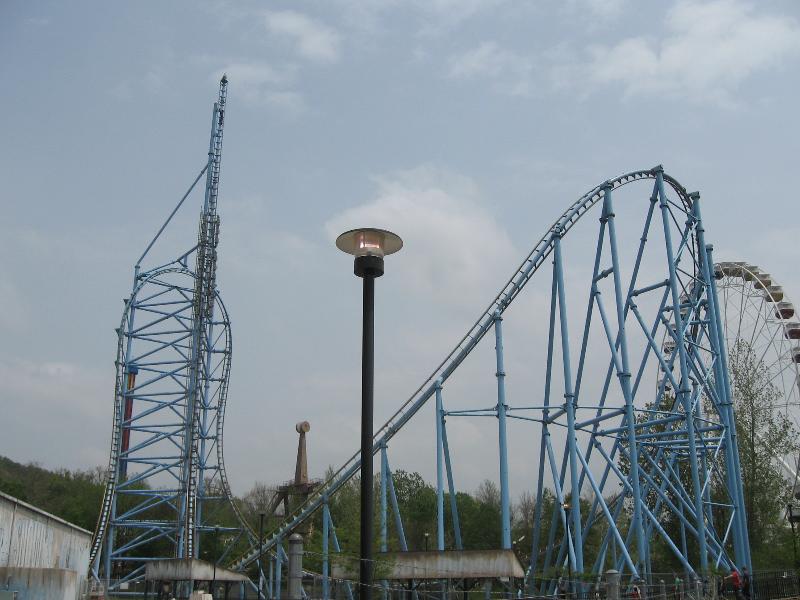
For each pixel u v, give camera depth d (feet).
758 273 217.77
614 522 131.13
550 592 126.52
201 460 219.20
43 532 103.65
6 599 65.05
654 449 166.91
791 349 219.41
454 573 102.12
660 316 145.48
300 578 46.37
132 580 182.19
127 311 213.66
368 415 50.62
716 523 193.67
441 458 133.59
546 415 136.15
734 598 115.14
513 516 377.30
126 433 252.42
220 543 243.40
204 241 226.17
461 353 139.03
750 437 196.34
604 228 141.38
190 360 214.28
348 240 54.65
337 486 148.36
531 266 140.05
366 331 52.60
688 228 154.30
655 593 110.11
